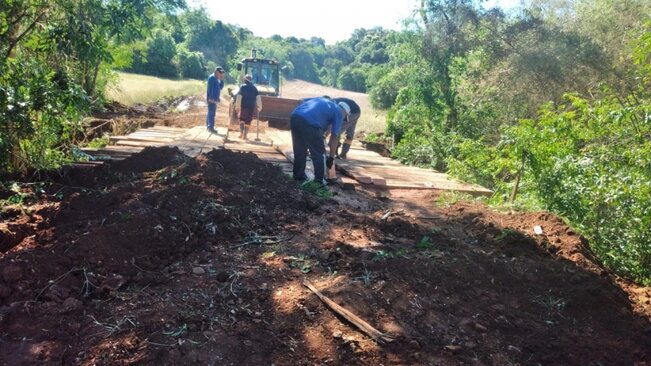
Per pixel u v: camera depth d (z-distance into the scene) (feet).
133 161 22.82
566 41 44.57
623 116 22.98
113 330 10.46
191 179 19.10
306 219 18.17
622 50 42.52
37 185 20.33
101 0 25.80
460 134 44.91
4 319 10.61
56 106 22.17
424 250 15.81
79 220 16.26
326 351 10.79
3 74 21.44
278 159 29.91
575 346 12.19
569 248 17.52
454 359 11.04
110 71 51.16
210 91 39.58
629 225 19.49
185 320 11.03
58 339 10.20
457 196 24.75
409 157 43.42
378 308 12.43
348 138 32.65
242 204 18.21
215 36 226.99
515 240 17.40
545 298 14.12
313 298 12.41
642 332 13.29
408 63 50.93
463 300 13.39
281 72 59.31
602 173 21.25
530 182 24.80
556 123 25.44
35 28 25.17
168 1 44.80
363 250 15.30
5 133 20.63
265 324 11.39
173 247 14.56
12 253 12.92
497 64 47.55
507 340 12.03
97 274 12.53
